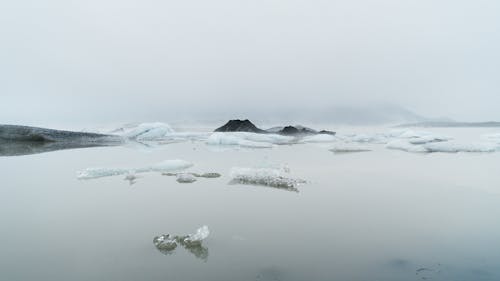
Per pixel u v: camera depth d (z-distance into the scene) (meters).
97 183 9.43
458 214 6.52
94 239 5.20
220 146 22.92
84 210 6.76
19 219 6.18
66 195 8.01
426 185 9.28
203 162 13.92
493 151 18.03
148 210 6.75
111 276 4.02
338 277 4.02
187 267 4.26
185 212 6.62
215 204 7.22
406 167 12.59
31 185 9.13
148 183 9.43
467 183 9.51
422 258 4.54
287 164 13.46
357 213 6.59
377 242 5.09
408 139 24.05
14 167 12.41
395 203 7.33
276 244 5.00
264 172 10.23
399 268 4.25
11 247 4.89
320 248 4.87
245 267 4.26
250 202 7.39
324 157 16.00
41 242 5.07
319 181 9.84
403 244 5.02
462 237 5.28
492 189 8.70
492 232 5.49
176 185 9.17
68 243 5.03
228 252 4.73
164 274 4.07
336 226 5.81
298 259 4.50
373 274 4.09
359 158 15.57
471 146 18.31
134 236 5.31
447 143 18.98
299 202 7.42
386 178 10.28
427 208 6.95
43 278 3.96
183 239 5.11
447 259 4.50
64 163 13.55
